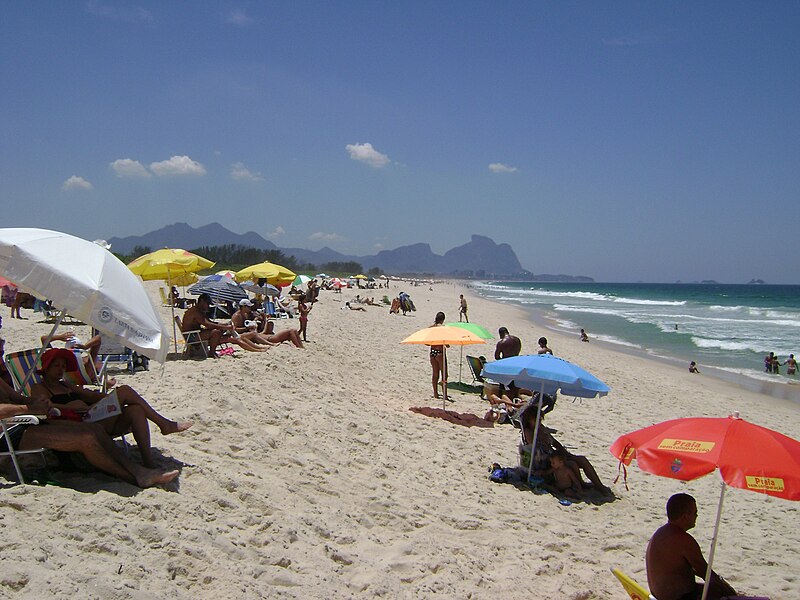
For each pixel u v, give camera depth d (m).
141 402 5.37
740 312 52.34
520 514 6.63
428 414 10.26
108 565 3.57
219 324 11.34
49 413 4.85
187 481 5.11
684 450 3.93
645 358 24.25
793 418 14.56
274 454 6.51
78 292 4.18
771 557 6.46
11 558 3.30
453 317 36.06
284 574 4.18
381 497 6.18
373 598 4.27
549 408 7.88
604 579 5.37
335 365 12.83
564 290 130.38
